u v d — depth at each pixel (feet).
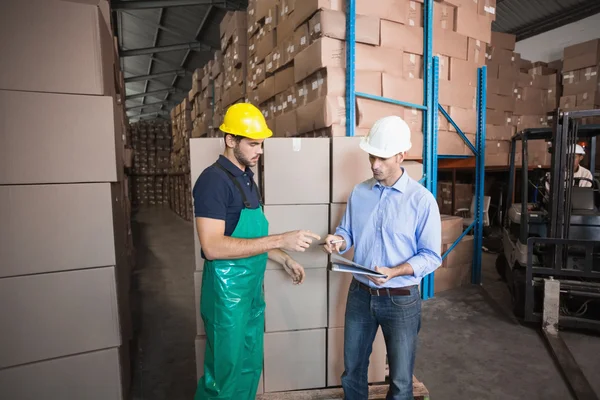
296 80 10.09
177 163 34.22
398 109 10.48
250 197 4.90
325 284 6.74
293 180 6.44
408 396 5.19
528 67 19.67
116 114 7.81
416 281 5.08
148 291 13.60
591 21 22.04
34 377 5.41
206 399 4.84
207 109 21.90
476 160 13.93
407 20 10.59
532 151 16.87
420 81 10.93
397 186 5.05
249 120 4.60
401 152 4.88
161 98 57.88
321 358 6.92
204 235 4.45
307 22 9.72
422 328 10.53
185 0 23.11
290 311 6.70
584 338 9.84
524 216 11.00
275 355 6.76
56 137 5.24
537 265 11.50
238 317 4.70
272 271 6.56
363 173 6.57
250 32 13.91
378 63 9.95
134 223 29.32
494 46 15.65
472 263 14.67
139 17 28.04
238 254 4.48
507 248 13.33
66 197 5.38
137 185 44.19
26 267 5.21
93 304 5.69
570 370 8.13
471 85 13.03
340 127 9.08
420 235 4.97
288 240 4.56
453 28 12.27
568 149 10.59
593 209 11.27
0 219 5.01
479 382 7.89
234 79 16.38
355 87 9.41
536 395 7.45
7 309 5.15
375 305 5.12
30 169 5.13
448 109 12.51
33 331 5.33
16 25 4.92
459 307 12.11
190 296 13.12
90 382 5.82
